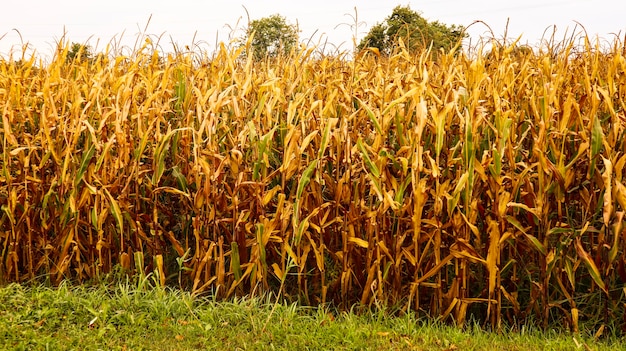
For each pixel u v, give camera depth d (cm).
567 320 389
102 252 473
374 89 456
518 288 418
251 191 424
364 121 455
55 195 468
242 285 442
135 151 441
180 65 514
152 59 509
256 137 419
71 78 526
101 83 462
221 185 431
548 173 374
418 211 380
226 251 457
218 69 500
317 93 482
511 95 429
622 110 400
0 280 470
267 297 434
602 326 378
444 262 387
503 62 443
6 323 378
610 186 346
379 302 407
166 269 477
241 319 399
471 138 366
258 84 498
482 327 405
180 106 490
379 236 407
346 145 403
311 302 446
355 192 411
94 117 492
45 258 469
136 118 464
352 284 439
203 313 402
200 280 459
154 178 434
